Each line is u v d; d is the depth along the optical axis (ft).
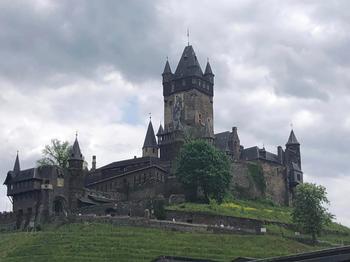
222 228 456.04
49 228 472.44
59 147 590.14
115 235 419.33
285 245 418.31
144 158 624.18
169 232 433.07
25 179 509.76
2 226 511.40
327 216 463.42
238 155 650.43
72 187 524.52
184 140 613.52
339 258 127.44
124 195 580.30
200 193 544.21
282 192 647.56
